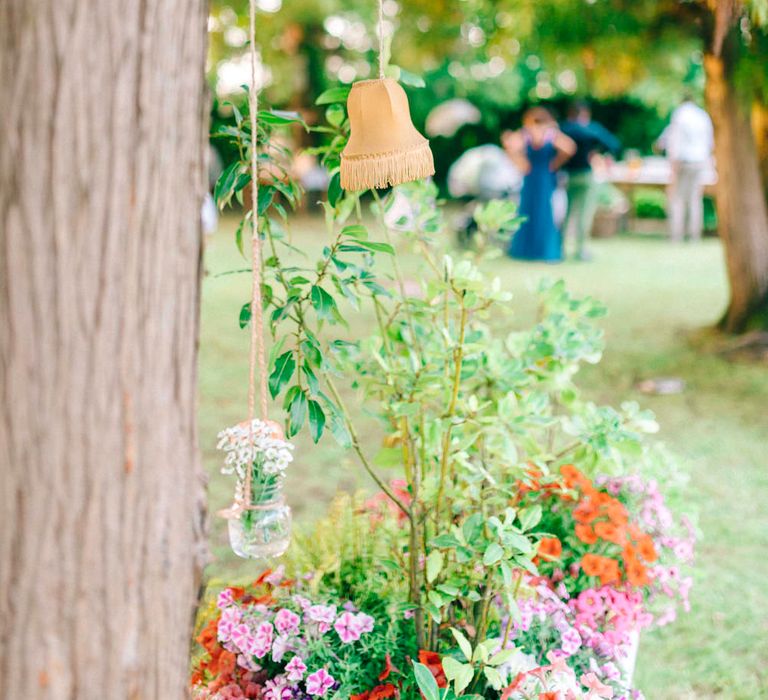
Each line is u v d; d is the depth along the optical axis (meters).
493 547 2.09
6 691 1.32
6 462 1.29
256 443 1.82
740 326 7.45
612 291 9.76
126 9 1.28
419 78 2.35
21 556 1.30
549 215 11.52
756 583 3.73
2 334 1.27
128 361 1.33
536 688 2.19
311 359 2.11
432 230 2.67
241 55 14.38
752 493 4.57
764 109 7.29
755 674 3.16
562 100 19.70
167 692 1.48
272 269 2.26
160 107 1.33
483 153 12.83
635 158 16.42
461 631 2.41
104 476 1.33
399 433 2.54
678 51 7.18
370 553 2.71
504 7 7.21
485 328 2.92
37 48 1.24
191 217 1.42
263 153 2.22
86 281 1.29
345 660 2.25
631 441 2.61
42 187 1.26
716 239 13.97
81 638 1.34
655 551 2.76
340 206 2.54
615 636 2.60
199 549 1.52
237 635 2.26
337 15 15.93
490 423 2.51
